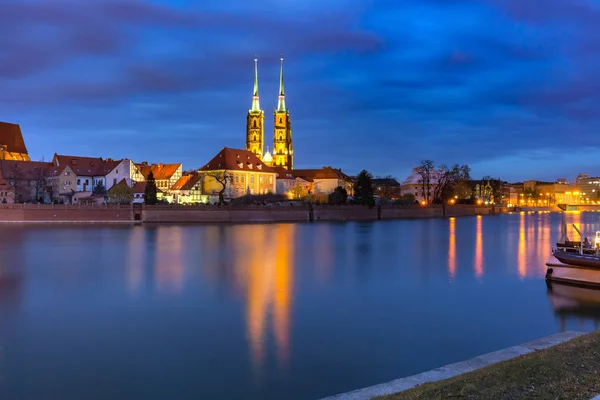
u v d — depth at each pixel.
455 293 47.59
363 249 85.81
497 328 35.22
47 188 199.50
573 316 38.88
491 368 18.94
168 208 153.12
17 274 57.66
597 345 21.78
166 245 89.75
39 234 110.81
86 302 43.00
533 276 57.66
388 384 18.50
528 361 19.59
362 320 37.06
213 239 102.12
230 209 159.75
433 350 30.19
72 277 55.62
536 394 16.14
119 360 28.31
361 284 51.91
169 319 37.16
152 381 25.28
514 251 84.31
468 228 146.62
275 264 66.50
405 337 32.78
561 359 19.77
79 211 149.12
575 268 52.16
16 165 199.38
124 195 182.00
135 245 89.50
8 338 32.47
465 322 36.75
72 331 34.06
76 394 23.89
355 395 17.36
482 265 66.69
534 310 40.75
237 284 51.56
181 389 24.36
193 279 54.53
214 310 40.03
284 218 169.12
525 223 181.00
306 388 24.47
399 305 42.22
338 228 139.75
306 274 58.22
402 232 126.81
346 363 27.83
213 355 29.12
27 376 25.95
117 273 58.44
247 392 24.02
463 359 28.61
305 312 39.53
